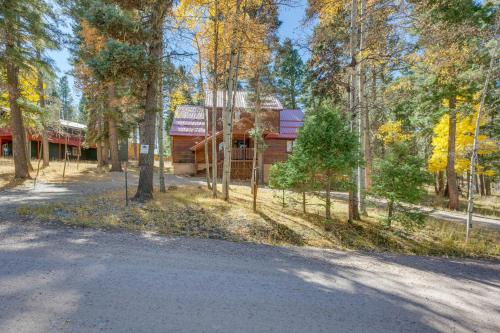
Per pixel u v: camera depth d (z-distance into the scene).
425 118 18.97
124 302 3.39
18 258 4.59
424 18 8.95
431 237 8.95
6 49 12.89
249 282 4.38
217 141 26.09
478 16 11.89
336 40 10.04
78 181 15.90
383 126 17.05
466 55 8.92
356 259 6.47
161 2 8.98
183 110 29.28
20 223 6.64
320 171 9.20
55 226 6.60
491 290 5.03
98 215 7.81
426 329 3.39
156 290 3.79
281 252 6.44
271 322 3.20
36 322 2.86
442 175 24.59
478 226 10.99
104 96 19.73
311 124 9.14
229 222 8.38
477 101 14.58
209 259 5.36
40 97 19.77
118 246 5.58
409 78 14.49
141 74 8.98
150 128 10.17
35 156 33.34
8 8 12.16
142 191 10.09
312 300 3.91
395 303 4.07
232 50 11.18
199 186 16.20
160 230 7.16
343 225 9.18
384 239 8.48
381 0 9.60
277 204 11.72
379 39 9.45
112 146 22.47
